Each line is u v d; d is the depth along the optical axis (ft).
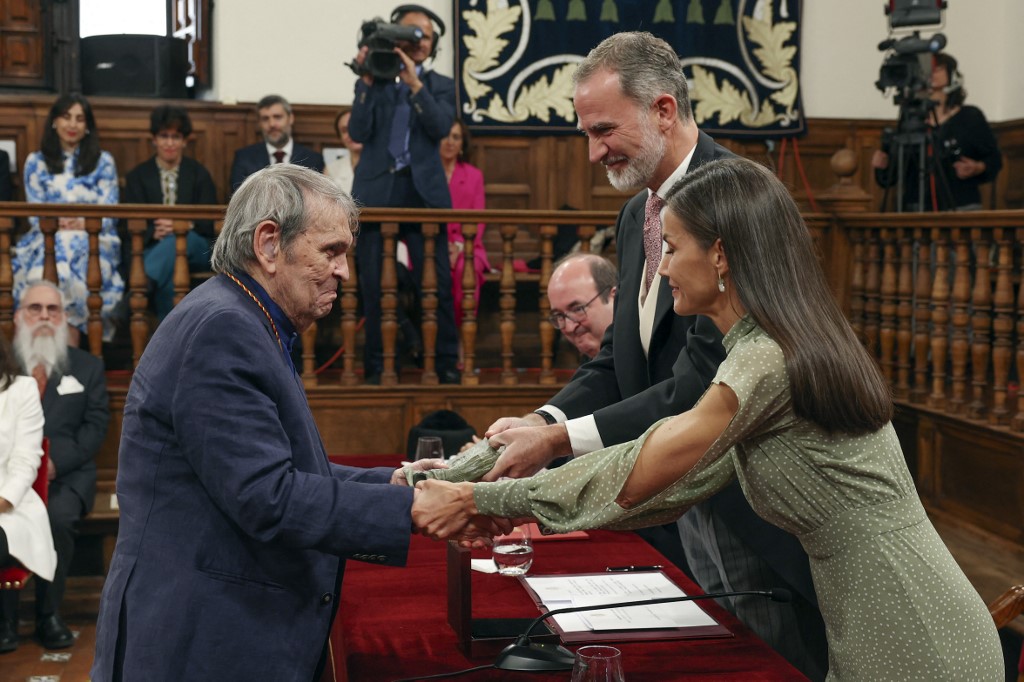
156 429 6.47
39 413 14.87
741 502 8.30
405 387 18.06
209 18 23.79
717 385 5.99
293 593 6.58
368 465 12.53
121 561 6.56
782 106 24.98
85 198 20.10
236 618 6.38
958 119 22.00
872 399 5.96
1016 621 12.28
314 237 6.63
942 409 17.17
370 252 18.02
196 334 6.36
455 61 23.90
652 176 8.89
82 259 19.83
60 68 23.39
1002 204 26.32
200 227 20.38
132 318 17.76
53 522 15.47
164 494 6.45
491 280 21.20
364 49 17.92
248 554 6.45
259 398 6.33
